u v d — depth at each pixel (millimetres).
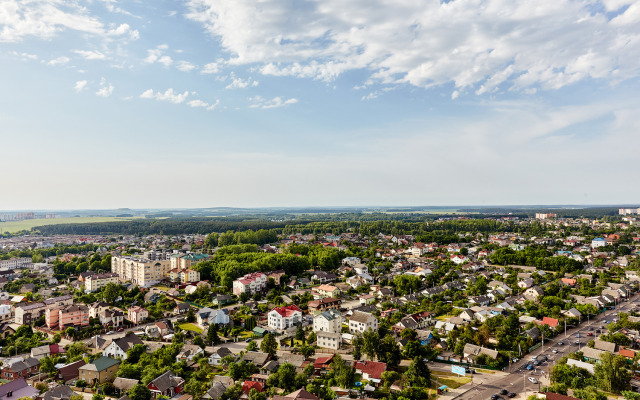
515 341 186250
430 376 160375
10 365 162875
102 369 159375
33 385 153500
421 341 191250
